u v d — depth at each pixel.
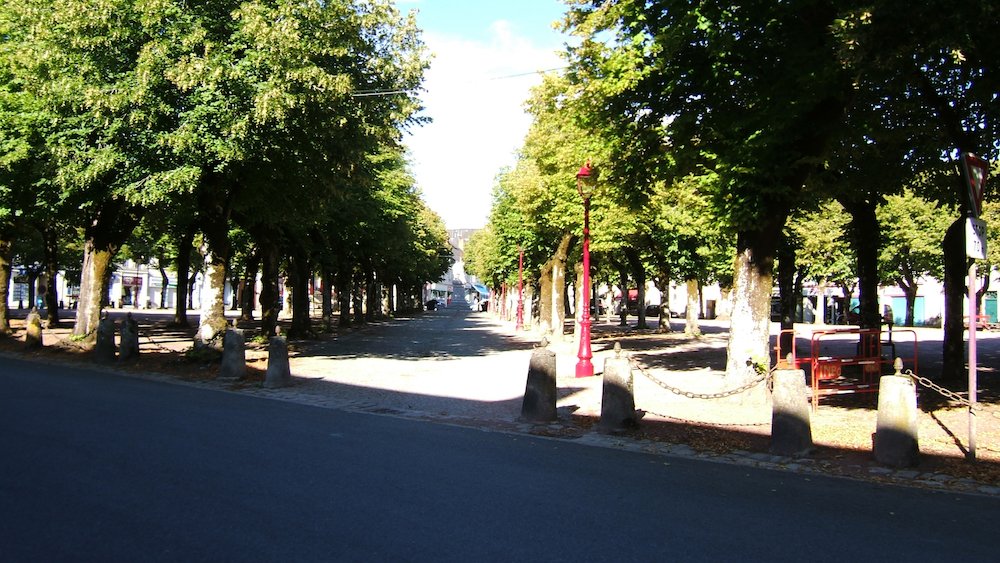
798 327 47.72
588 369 16.61
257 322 41.47
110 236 20.67
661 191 21.55
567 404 12.24
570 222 23.92
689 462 7.96
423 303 115.56
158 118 14.85
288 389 13.59
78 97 14.59
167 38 14.50
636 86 11.65
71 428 8.38
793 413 8.34
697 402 12.11
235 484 6.16
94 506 5.42
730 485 6.88
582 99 12.28
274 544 4.72
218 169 15.04
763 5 10.35
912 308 47.34
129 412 9.75
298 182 18.48
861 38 8.36
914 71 10.61
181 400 11.34
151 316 50.19
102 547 4.58
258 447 7.74
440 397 12.88
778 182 11.09
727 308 65.62
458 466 7.23
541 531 5.18
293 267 29.59
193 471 6.55
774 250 11.88
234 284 72.62
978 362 20.11
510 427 9.94
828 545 5.11
